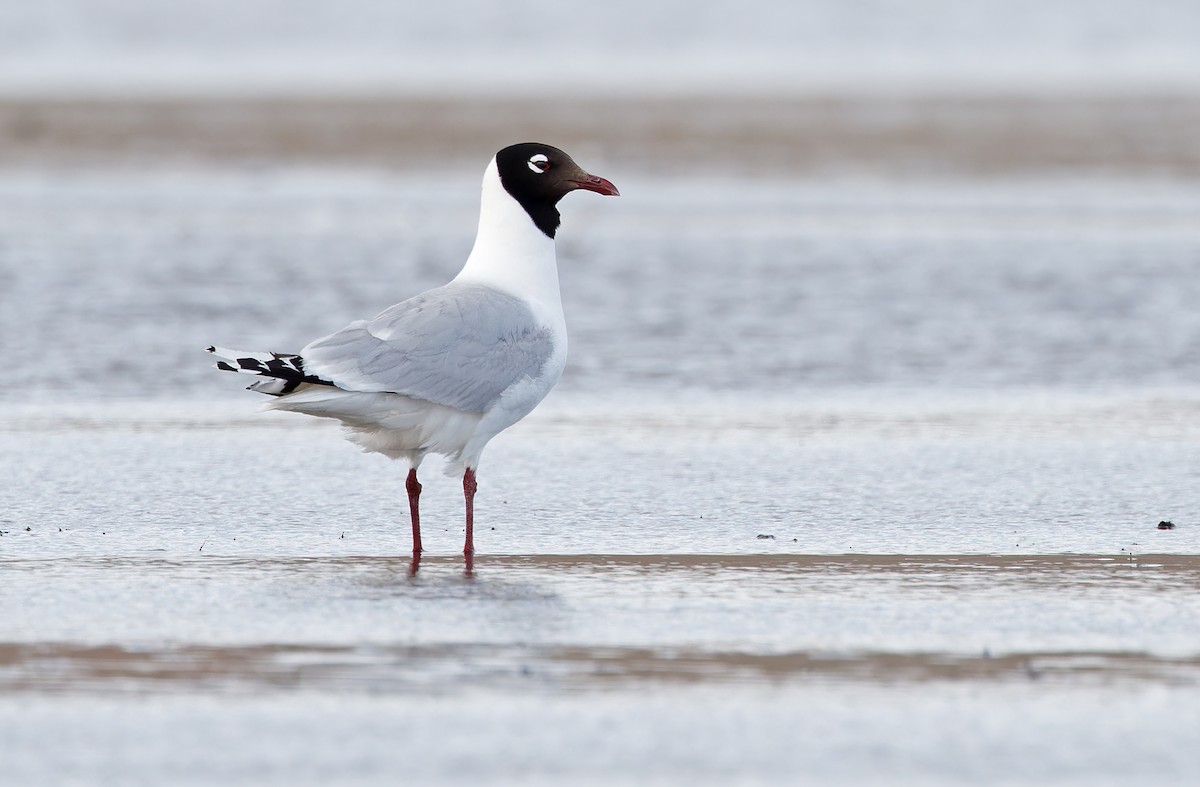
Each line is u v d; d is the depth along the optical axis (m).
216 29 84.75
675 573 11.15
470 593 10.57
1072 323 22.28
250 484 13.99
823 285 24.92
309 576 11.05
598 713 8.27
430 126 48.59
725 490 13.81
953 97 58.84
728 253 27.75
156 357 19.56
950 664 9.08
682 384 18.56
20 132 46.03
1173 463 14.86
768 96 59.19
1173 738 7.98
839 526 12.63
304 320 21.89
